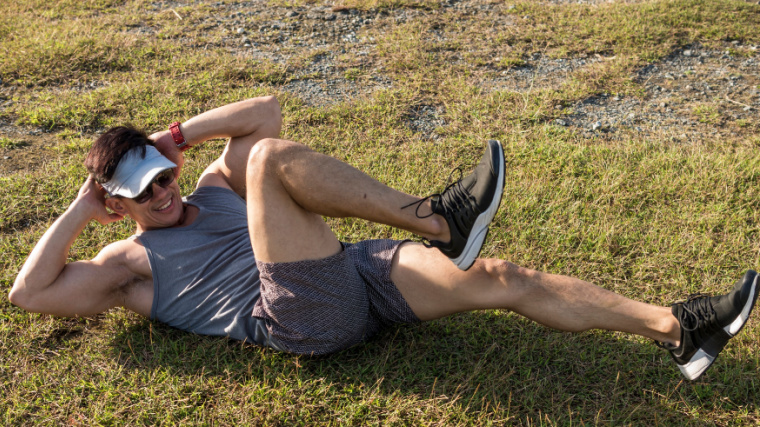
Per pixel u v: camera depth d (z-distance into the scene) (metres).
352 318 2.64
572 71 6.13
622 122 5.18
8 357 2.86
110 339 2.96
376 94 5.45
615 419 2.55
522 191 4.10
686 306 2.48
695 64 6.39
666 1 7.86
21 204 3.98
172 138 3.19
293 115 5.07
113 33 6.79
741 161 4.34
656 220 3.81
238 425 2.48
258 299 2.74
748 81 5.99
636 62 6.30
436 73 5.98
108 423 2.52
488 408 2.59
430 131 4.98
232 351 2.84
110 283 2.85
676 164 4.40
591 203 3.99
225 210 2.98
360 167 4.39
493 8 7.84
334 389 2.65
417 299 2.67
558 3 8.12
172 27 7.12
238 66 5.96
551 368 2.82
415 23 7.22
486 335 2.97
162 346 2.86
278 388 2.66
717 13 7.56
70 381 2.73
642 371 2.76
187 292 2.83
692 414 2.55
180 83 5.61
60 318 3.07
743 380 2.68
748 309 2.32
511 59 6.29
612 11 7.60
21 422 2.55
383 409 2.57
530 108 5.28
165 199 2.82
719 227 3.79
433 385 2.62
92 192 2.89
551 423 2.51
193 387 2.67
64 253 2.80
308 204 2.43
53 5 7.98
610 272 3.44
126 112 5.18
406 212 2.43
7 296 3.20
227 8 7.84
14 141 4.76
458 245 2.42
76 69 6.02
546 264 3.47
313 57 6.33
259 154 2.45
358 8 7.66
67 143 4.75
